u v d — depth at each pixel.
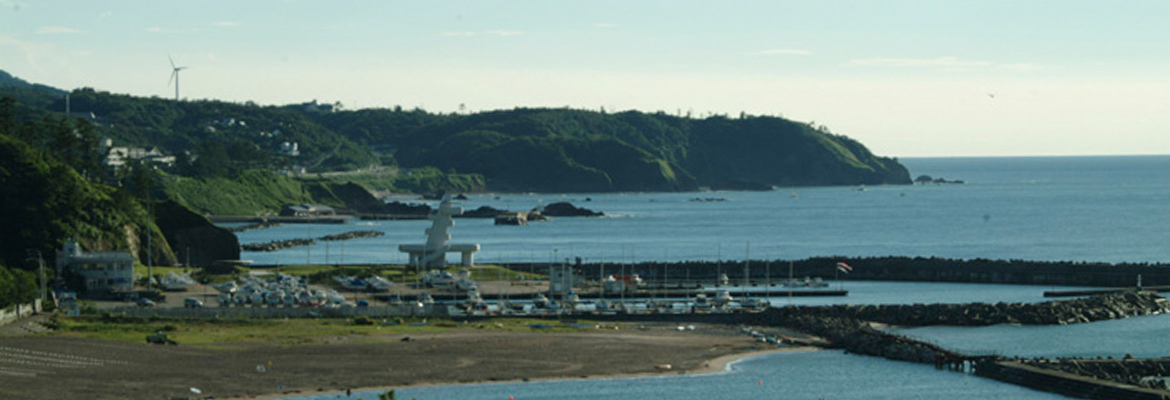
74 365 182.00
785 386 182.25
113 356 189.25
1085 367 188.25
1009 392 178.88
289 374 181.25
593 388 178.88
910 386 183.00
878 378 188.75
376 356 196.38
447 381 180.75
